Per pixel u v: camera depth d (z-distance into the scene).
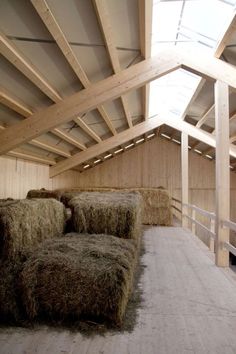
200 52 4.02
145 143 12.16
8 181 5.65
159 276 3.42
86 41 3.13
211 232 4.76
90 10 2.62
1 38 2.56
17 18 2.51
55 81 3.76
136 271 3.60
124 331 2.09
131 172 12.12
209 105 5.83
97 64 3.76
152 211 7.61
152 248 4.95
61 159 8.05
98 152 7.89
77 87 4.13
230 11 2.99
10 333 2.00
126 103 5.39
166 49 4.09
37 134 4.31
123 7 2.77
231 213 11.67
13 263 2.23
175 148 12.05
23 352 1.80
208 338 2.03
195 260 4.18
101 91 4.19
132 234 3.61
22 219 2.39
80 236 3.12
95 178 12.20
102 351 1.84
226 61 4.00
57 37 2.72
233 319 2.33
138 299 2.71
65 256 2.27
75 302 2.12
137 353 1.83
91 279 2.11
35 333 2.01
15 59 2.86
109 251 2.50
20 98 3.82
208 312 2.45
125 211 3.61
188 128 7.58
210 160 11.88
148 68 4.13
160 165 12.05
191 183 11.91
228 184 3.90
